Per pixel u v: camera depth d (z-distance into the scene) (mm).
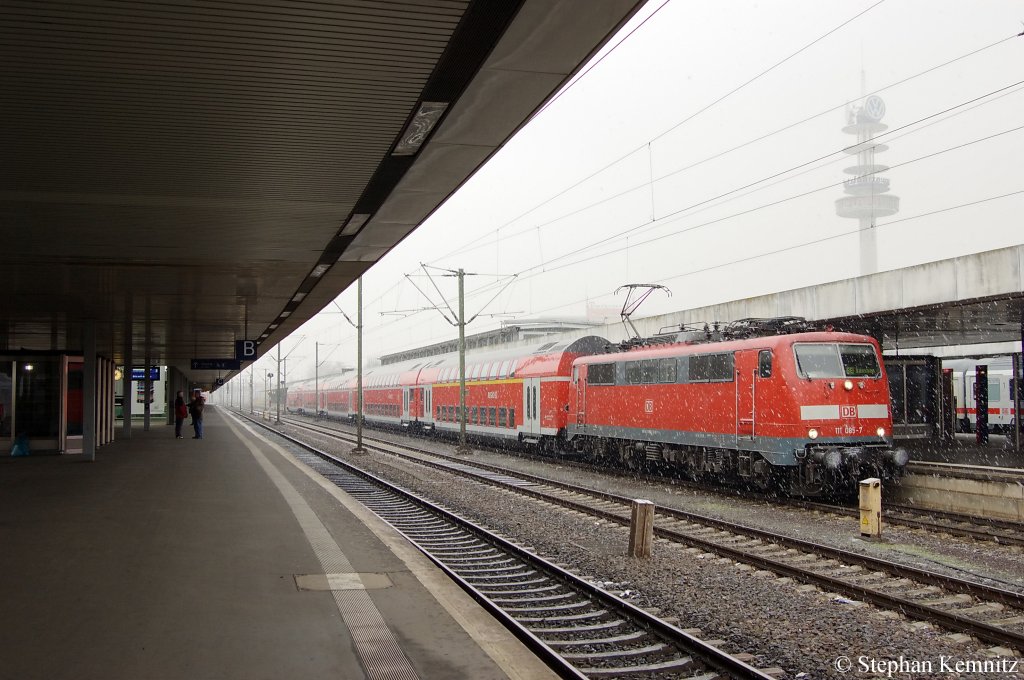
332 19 6141
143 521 12281
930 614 8352
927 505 17047
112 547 10203
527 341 32812
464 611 7352
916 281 18172
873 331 23469
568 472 24109
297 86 7359
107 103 7602
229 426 51906
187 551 9961
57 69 6859
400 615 7184
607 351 26250
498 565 11375
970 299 16859
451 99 7742
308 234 13312
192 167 9578
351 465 25422
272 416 84250
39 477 18656
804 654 7363
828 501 18172
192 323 26375
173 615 7082
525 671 5777
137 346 35000
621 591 9688
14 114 7832
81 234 12852
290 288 19359
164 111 7848
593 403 24859
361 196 10984
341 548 10281
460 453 30578
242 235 13242
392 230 13172
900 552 12000
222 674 5617
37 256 14625
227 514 13047
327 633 6590
